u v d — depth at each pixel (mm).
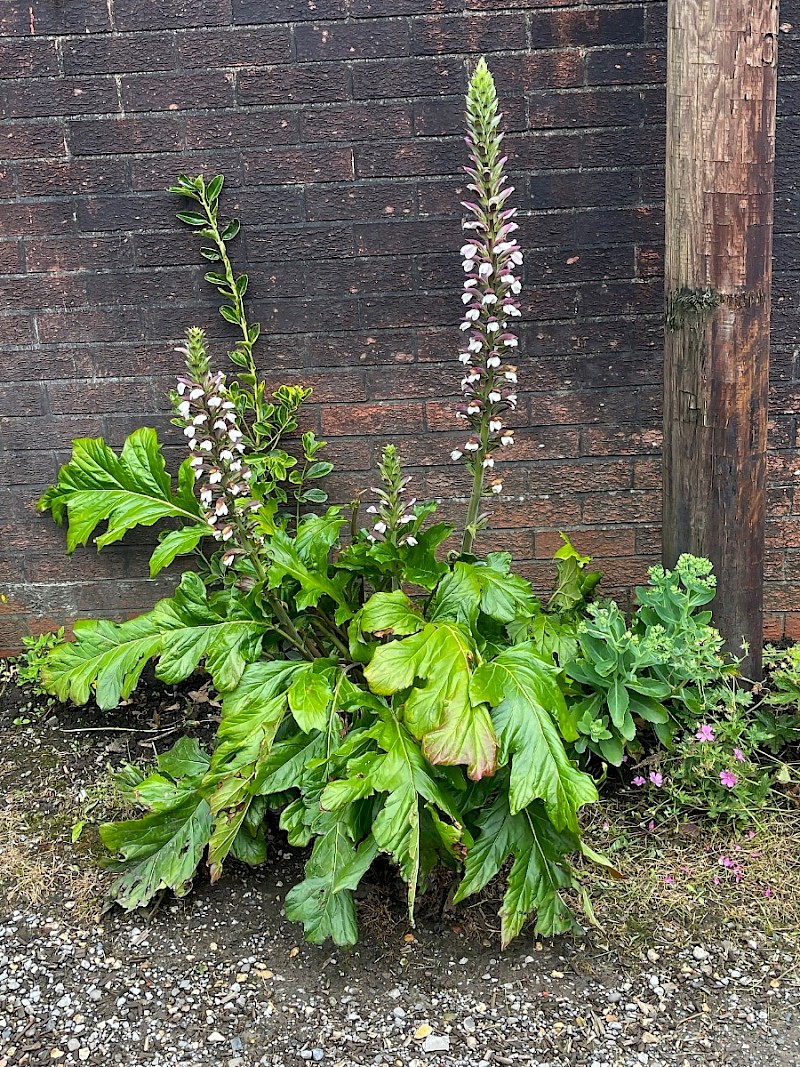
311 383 2061
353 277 2002
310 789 1562
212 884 1661
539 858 1521
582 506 2121
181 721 2051
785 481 2090
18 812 1827
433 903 1607
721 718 1831
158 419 2096
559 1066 1379
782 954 1516
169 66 1908
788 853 1666
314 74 1903
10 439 2109
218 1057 1408
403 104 1914
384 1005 1468
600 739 1701
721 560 1785
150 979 1519
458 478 2111
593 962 1516
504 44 1879
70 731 2033
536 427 2078
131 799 1732
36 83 1918
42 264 2008
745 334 1694
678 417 1758
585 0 1856
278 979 1513
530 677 1531
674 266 1709
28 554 2180
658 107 1900
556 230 1965
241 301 2012
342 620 1726
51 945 1573
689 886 1619
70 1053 1419
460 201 1954
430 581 1672
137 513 1957
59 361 2062
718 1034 1411
